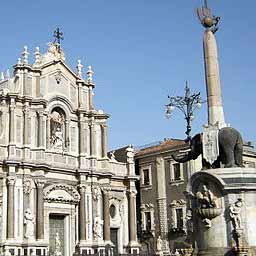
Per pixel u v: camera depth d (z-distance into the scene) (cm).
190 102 3466
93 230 5994
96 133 6344
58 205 5809
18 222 5375
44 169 5641
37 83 5834
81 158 6084
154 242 6850
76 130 6184
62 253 5816
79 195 5984
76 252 5831
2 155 5478
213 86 2812
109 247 6038
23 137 5612
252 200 2439
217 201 2455
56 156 5866
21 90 5712
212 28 2886
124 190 6550
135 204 6556
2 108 5609
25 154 5550
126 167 6619
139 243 6744
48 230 5666
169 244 6638
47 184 5712
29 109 5709
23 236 5366
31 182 5550
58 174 5850
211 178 2458
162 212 6825
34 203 5541
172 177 6781
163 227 6775
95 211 6072
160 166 6962
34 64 5869
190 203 2605
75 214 5959
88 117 6300
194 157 2780
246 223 2403
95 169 6162
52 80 6031
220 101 2806
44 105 5800
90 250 5903
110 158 6506
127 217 6494
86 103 6331
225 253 2386
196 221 2548
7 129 5575
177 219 6631
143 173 7200
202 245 2491
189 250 2531
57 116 6041
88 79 6412
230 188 2422
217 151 2581
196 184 2533
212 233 2452
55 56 6109
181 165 6681
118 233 6391
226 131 2586
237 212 2400
